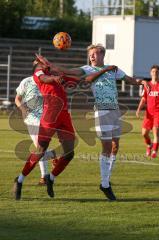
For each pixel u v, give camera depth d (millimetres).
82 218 17094
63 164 19688
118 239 15031
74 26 73000
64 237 15172
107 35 64188
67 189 21391
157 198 20125
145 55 63219
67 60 67312
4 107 55031
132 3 67625
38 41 68812
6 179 22953
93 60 19703
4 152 30594
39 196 20062
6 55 66062
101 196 20297
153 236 15367
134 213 17844
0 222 16547
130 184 22656
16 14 70625
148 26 63219
